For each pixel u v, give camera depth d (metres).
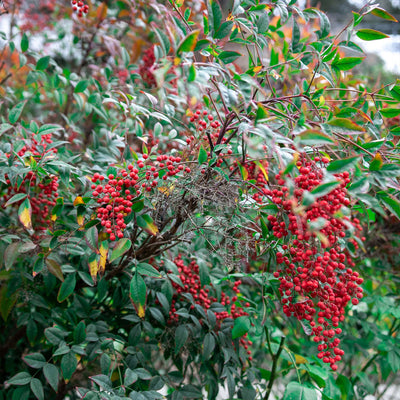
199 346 1.68
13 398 1.32
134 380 1.33
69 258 1.70
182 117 2.14
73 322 1.58
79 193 1.75
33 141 1.57
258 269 2.12
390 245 2.17
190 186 1.27
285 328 2.42
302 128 1.00
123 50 2.13
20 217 1.28
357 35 1.24
